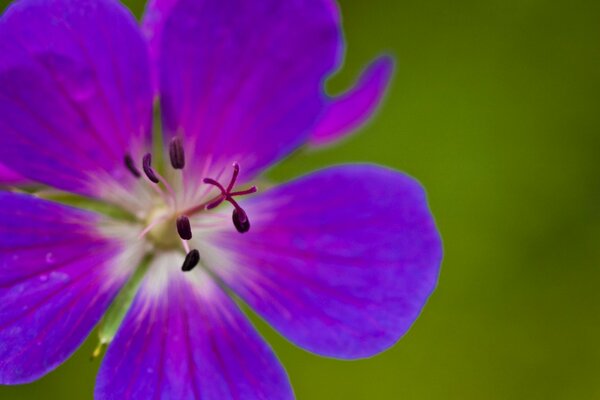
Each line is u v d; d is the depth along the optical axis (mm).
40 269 141
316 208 147
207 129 147
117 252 148
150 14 145
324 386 202
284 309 147
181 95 145
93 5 138
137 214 149
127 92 143
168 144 147
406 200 144
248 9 142
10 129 140
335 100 153
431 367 205
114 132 145
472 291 206
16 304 139
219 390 145
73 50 139
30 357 139
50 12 137
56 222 143
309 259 147
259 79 145
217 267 150
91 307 145
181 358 146
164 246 150
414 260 143
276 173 204
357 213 145
